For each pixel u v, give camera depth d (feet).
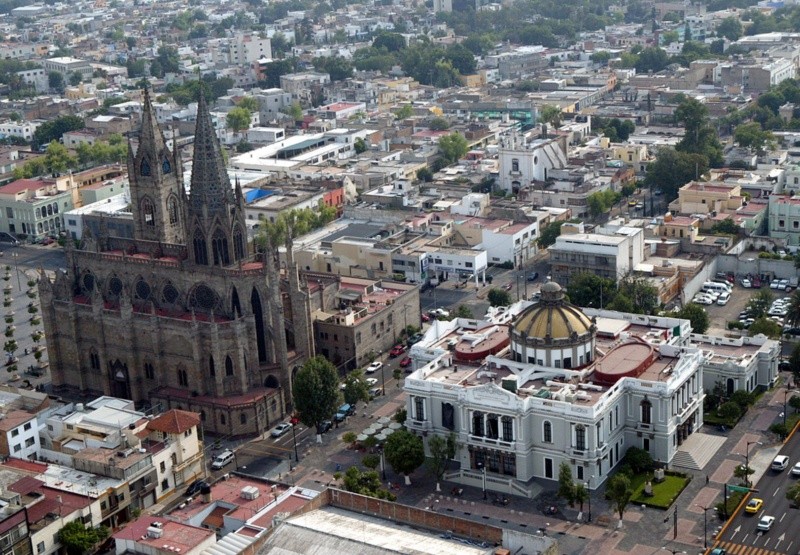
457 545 618.03
